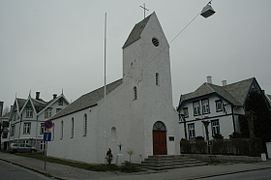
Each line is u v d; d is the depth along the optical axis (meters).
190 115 35.97
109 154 18.81
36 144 43.19
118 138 21.48
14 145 36.62
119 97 22.56
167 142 22.16
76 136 24.28
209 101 33.16
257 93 28.20
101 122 20.66
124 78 24.23
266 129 26.36
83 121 23.27
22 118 43.28
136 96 22.66
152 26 24.17
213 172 15.21
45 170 16.22
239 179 11.98
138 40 23.19
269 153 24.52
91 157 20.59
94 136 20.58
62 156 27.00
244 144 23.53
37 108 45.59
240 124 28.81
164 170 16.92
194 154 26.75
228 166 18.48
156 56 23.59
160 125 22.22
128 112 22.88
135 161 21.17
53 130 31.14
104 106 21.20
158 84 23.19
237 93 32.94
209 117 32.72
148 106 21.59
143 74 21.98
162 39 24.67
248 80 33.75
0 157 27.05
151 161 19.20
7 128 54.47
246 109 28.34
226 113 30.42
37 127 43.94
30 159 24.81
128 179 12.98
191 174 14.61
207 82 36.25
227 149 25.22
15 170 16.55
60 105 47.22
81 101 29.58
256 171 15.66
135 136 21.70
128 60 24.34
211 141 27.08
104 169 16.83
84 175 14.44
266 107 27.48
